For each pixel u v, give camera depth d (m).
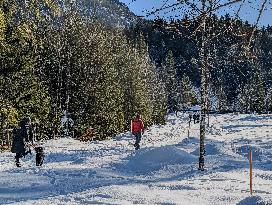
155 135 41.44
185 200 8.73
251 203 5.90
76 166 15.82
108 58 50.94
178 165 14.61
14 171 14.04
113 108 47.06
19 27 18.09
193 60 12.18
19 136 17.03
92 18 53.16
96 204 8.35
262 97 90.25
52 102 44.97
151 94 81.69
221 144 19.69
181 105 104.81
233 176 12.17
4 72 33.81
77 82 46.47
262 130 38.75
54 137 40.59
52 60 46.72
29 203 8.72
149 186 10.61
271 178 12.07
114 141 36.12
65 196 9.39
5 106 29.70
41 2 15.00
